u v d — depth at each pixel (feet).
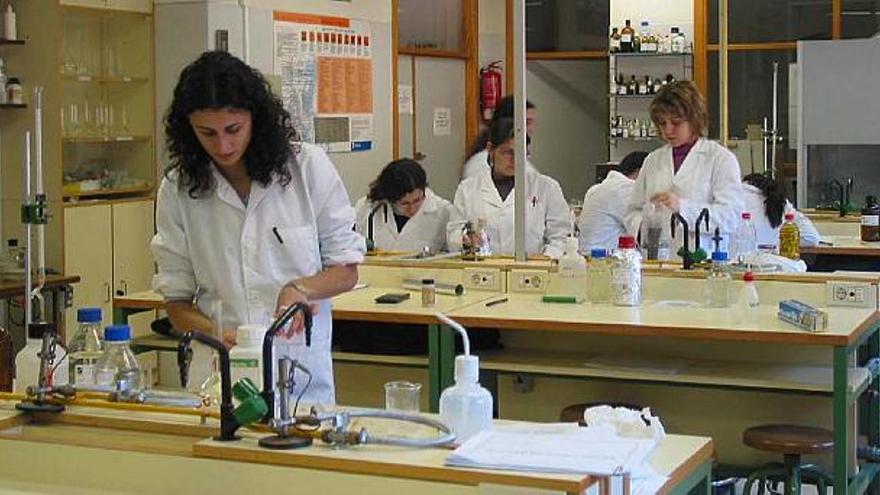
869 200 23.39
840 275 14.21
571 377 13.73
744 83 26.45
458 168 29.66
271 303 9.77
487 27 30.25
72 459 7.28
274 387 7.30
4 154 20.75
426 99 28.50
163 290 10.04
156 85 22.08
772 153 25.66
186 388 8.35
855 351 13.33
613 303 14.37
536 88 29.07
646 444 6.78
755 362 14.10
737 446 14.35
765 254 15.89
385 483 6.49
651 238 15.88
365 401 15.65
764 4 26.37
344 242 9.96
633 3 25.77
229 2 21.95
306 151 9.87
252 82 9.06
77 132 21.54
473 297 15.19
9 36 20.42
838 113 24.31
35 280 15.70
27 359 8.47
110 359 8.38
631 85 25.86
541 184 17.20
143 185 22.16
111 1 21.26
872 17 26.45
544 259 15.90
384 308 14.26
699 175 16.20
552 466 6.26
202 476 6.93
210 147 9.13
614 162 25.62
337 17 24.34
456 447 6.81
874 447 14.23
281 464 6.73
